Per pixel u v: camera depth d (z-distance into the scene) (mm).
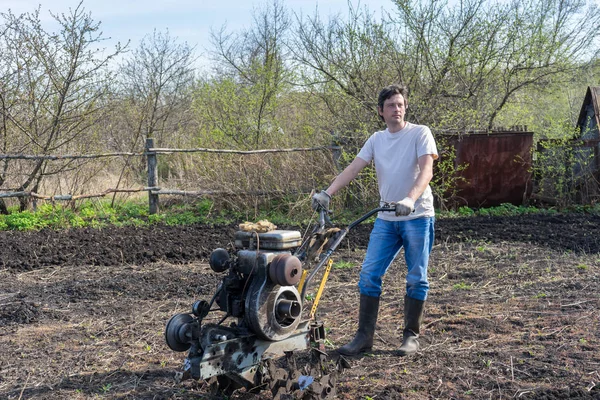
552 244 9594
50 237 10242
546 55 15156
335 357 4891
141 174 16703
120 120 17750
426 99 13836
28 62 12570
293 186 13070
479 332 5480
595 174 14203
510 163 13898
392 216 4906
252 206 13094
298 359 4793
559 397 4105
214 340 3584
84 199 13086
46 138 13180
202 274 7934
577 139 14375
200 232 11016
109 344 5328
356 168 4895
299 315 3916
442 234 10430
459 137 13375
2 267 8430
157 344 5305
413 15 13672
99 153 13336
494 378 4441
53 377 4586
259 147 14914
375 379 4457
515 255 8797
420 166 4625
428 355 4926
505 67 14969
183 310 6375
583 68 16062
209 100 16031
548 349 5027
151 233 10797
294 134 14836
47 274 8078
